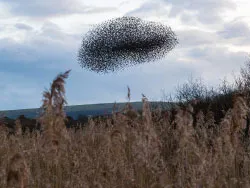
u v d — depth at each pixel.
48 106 4.61
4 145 6.63
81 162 6.18
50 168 5.88
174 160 6.26
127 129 6.32
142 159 5.57
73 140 7.28
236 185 5.99
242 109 6.13
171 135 8.14
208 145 7.11
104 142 6.08
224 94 12.56
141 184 5.62
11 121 13.73
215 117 11.01
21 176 3.92
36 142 7.02
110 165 5.69
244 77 13.00
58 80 4.53
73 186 5.69
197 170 5.32
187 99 13.91
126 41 34.34
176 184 5.61
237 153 6.50
